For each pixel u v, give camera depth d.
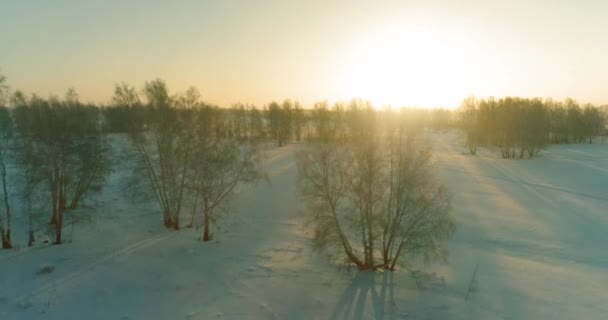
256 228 27.47
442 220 18.88
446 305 16.48
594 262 21.59
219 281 18.98
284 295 17.53
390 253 19.91
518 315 15.73
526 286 18.36
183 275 19.56
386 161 19.06
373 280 18.77
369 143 19.17
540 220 29.98
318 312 16.11
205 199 24.45
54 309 16.20
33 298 17.00
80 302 16.78
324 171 19.22
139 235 25.31
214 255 22.25
